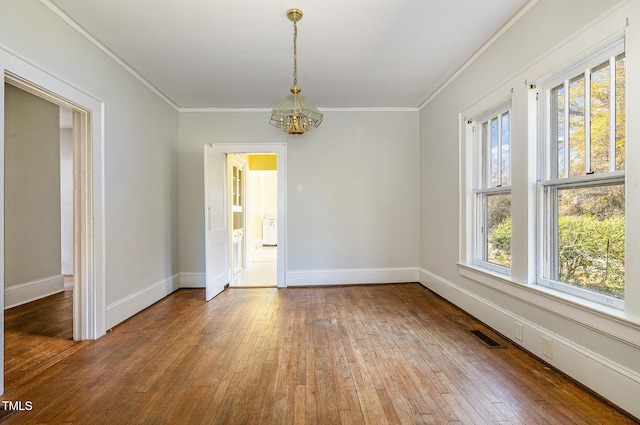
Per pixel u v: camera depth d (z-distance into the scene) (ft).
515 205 8.54
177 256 15.33
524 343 8.29
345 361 7.90
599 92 6.40
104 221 9.73
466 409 5.98
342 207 15.89
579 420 5.63
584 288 6.86
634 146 5.47
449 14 8.37
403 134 15.99
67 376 7.23
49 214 14.71
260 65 11.16
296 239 15.76
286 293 14.42
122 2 7.73
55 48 7.88
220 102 14.83
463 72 11.35
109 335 9.59
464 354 8.19
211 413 5.95
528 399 6.25
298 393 6.56
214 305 12.62
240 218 20.45
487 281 9.85
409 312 11.61
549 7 7.31
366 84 12.97
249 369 7.54
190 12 8.16
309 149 15.79
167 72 11.63
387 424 5.61
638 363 5.52
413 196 16.08
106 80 9.89
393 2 7.84
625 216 5.65
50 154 14.76
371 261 16.01
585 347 6.52
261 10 8.10
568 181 7.09
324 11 8.16
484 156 10.67
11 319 11.17
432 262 14.43
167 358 8.10
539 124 7.93
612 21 5.81
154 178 13.06
